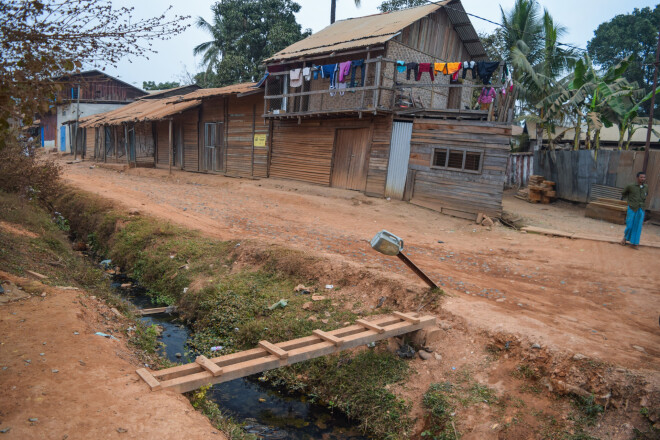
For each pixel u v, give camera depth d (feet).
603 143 80.12
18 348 15.14
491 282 27.32
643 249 35.14
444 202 47.42
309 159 60.59
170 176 75.66
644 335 19.57
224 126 73.51
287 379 20.95
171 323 26.61
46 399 12.52
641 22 117.50
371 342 19.01
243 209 47.60
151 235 36.35
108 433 11.52
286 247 30.89
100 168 91.30
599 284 27.37
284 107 61.67
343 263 27.07
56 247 32.04
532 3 81.20
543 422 15.33
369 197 52.44
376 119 52.70
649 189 49.14
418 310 22.26
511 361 17.92
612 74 64.18
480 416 16.06
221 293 27.14
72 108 123.13
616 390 15.12
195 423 12.60
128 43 16.57
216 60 116.47
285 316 23.94
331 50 52.60
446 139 47.01
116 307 23.57
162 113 78.38
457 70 44.91
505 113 43.57
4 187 39.93
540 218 48.44
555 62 75.15
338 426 17.99
